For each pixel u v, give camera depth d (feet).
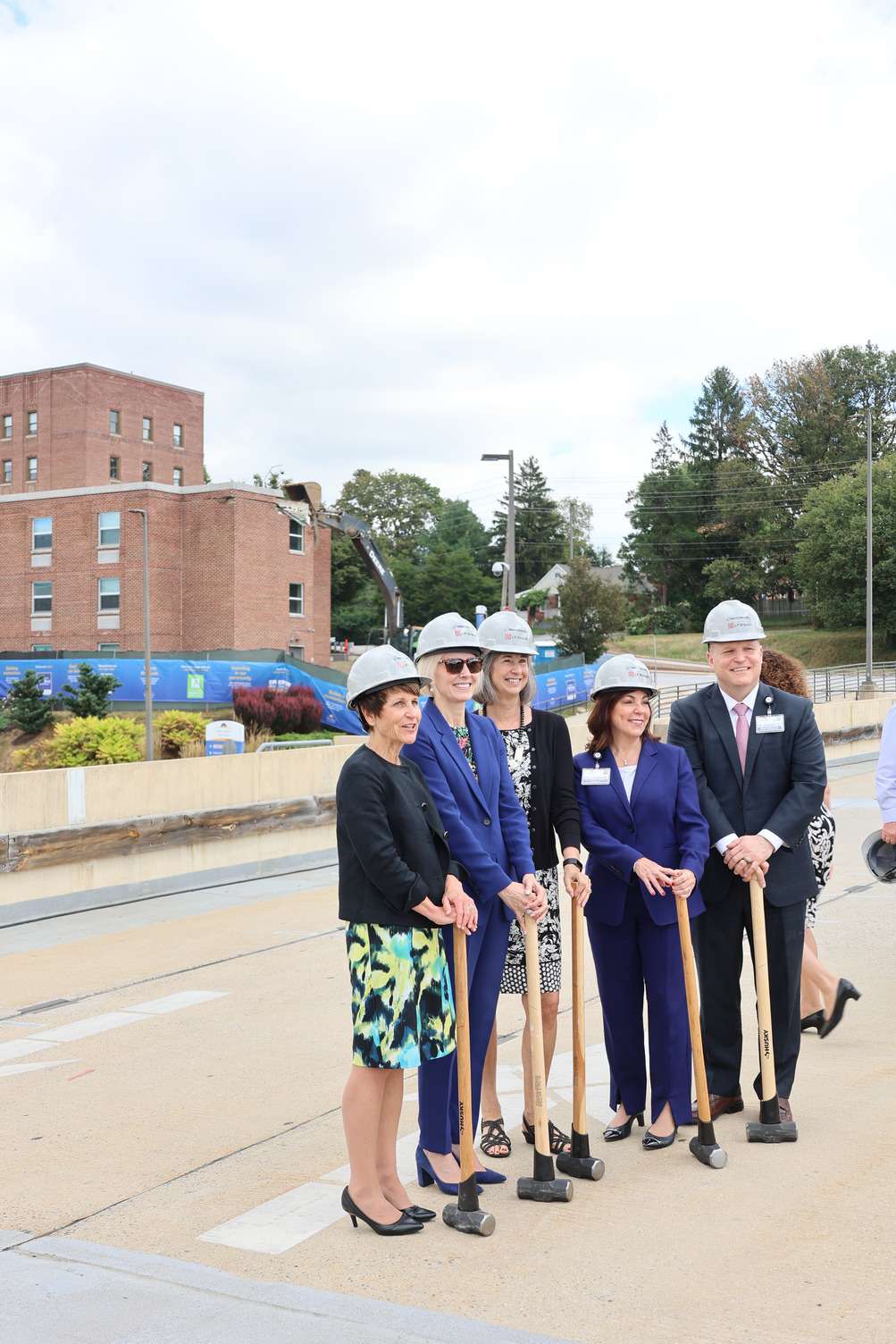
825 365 333.01
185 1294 11.40
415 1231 12.71
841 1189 13.29
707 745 15.96
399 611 163.32
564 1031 21.47
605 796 15.57
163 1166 15.48
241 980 26.81
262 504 146.41
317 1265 12.00
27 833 34.94
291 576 151.02
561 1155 14.51
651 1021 15.42
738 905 15.81
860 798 60.08
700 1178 13.89
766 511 322.96
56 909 35.60
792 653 262.47
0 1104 18.56
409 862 12.85
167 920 34.53
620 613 203.51
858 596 250.57
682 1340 10.11
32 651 135.23
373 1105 12.84
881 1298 10.69
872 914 30.94
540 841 15.55
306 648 154.10
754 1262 11.56
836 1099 16.66
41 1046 22.00
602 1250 12.01
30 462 230.89
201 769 42.39
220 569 144.05
